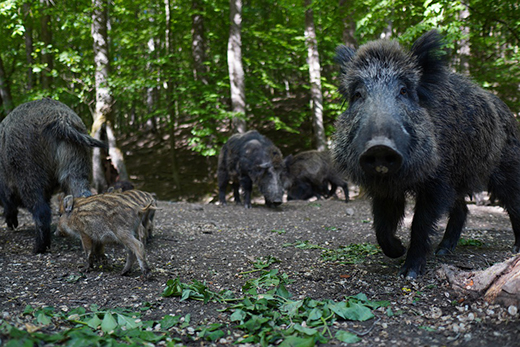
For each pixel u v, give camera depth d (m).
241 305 1.14
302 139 7.56
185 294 1.23
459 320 1.03
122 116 9.80
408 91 1.25
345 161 1.29
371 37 4.75
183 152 8.04
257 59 5.91
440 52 1.33
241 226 2.56
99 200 1.47
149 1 6.30
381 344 0.93
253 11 6.42
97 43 4.14
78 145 1.79
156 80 5.10
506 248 1.83
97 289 1.32
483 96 1.58
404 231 2.29
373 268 1.51
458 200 1.70
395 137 1.09
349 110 1.30
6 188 1.88
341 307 1.09
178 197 6.50
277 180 3.44
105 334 0.96
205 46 6.71
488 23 3.20
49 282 1.38
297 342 0.90
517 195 1.70
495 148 1.58
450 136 1.37
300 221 2.78
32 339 0.84
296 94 9.24
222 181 3.75
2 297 1.23
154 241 2.01
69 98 4.71
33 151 1.72
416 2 3.77
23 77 6.95
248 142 3.53
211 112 5.45
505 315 1.00
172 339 0.95
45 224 1.75
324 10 5.69
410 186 1.34
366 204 3.65
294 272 1.51
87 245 1.50
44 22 5.26
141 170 7.57
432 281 1.31
